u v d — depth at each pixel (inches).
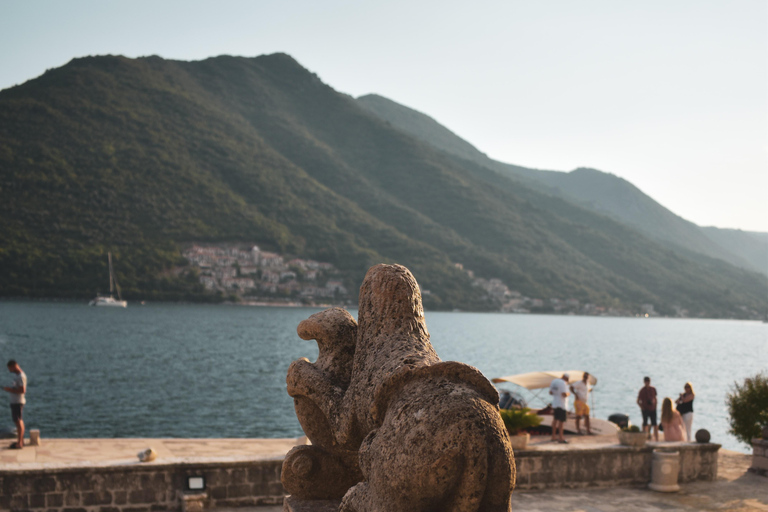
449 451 132.8
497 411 142.5
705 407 1547.7
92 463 384.8
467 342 3853.3
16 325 3941.9
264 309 7603.4
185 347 2965.1
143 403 1433.3
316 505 191.5
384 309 174.6
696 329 7731.3
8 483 362.3
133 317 5187.0
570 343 4138.8
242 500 403.9
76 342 3051.2
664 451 514.6
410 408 143.6
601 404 1561.3
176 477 394.0
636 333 5930.1
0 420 1187.9
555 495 468.8
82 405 1384.1
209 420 1249.4
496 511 138.2
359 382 169.6
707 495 477.7
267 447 606.9
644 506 444.1
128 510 382.9
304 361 199.3
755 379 669.3
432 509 139.3
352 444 177.2
